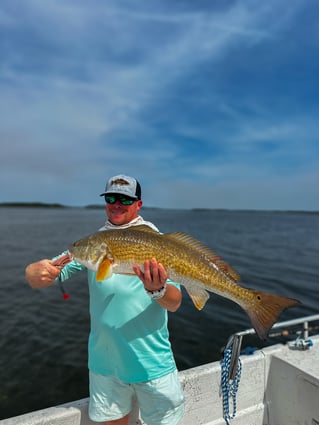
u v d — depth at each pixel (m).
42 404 5.48
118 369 2.36
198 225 58.97
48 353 7.14
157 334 2.38
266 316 2.49
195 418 3.00
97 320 2.44
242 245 28.27
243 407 3.20
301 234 43.00
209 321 9.20
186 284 2.53
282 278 14.96
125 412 2.49
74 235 34.66
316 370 2.98
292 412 3.10
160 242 2.50
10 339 7.82
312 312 10.20
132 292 2.39
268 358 3.27
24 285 12.91
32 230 41.56
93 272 2.58
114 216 2.75
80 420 2.58
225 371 2.98
